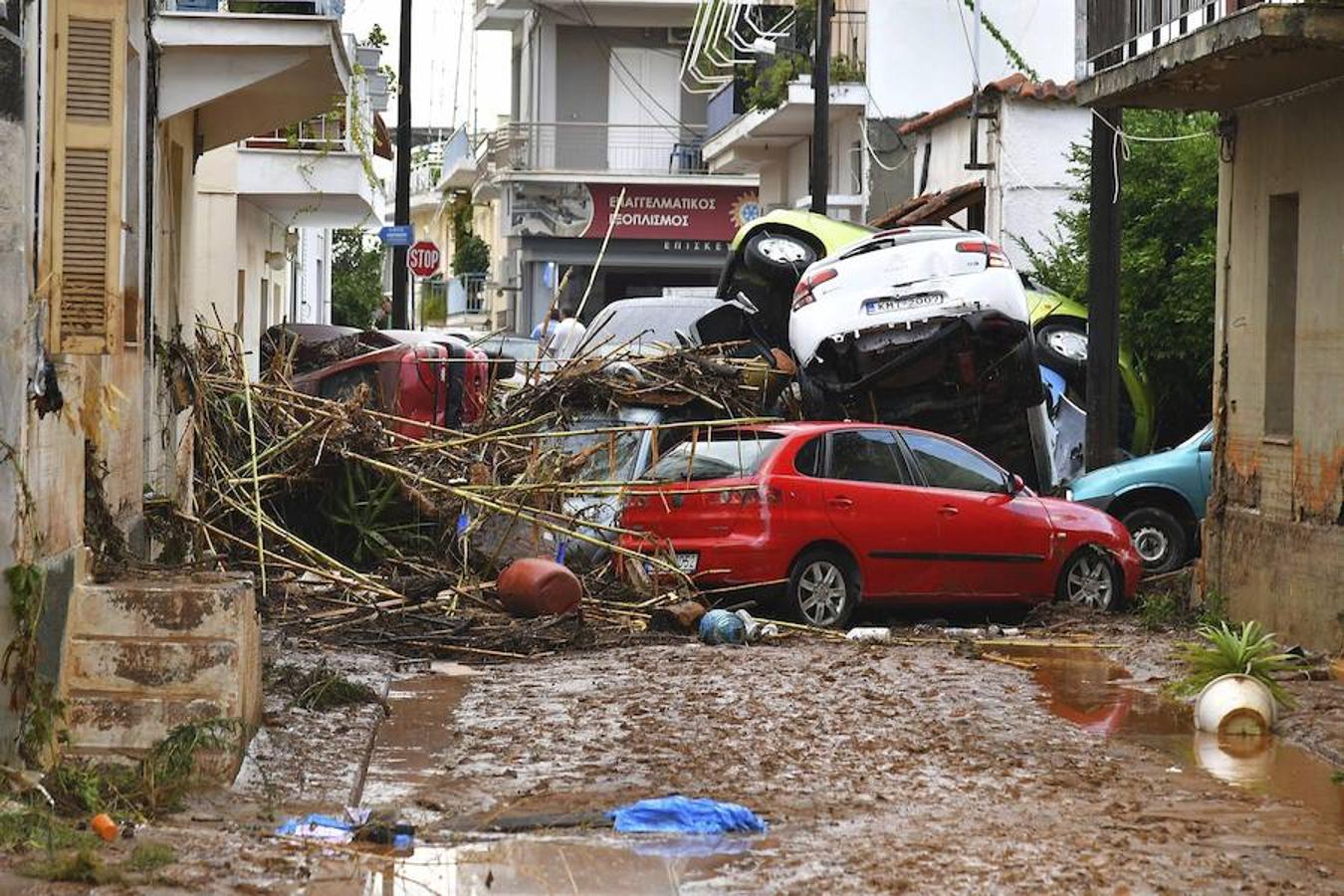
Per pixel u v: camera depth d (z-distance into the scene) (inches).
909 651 697.6
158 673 434.0
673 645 706.2
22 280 402.9
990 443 991.6
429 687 608.4
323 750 486.9
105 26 438.0
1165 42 727.1
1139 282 1085.8
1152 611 798.5
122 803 407.8
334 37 798.5
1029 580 821.9
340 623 710.5
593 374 887.1
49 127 434.6
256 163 1397.6
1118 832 412.2
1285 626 726.5
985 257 964.0
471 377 1125.7
